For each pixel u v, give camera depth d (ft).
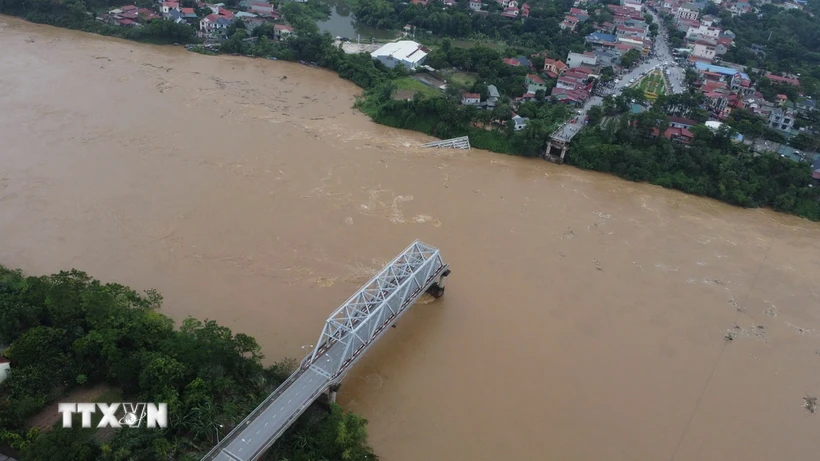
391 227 266.57
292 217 265.54
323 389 167.02
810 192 334.24
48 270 219.41
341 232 258.98
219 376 166.81
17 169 279.28
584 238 278.05
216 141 325.42
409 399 183.01
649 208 316.19
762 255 284.41
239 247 242.17
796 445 182.70
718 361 213.25
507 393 189.06
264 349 193.06
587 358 207.10
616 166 350.02
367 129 370.32
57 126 321.52
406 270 209.67
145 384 161.38
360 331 186.09
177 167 295.28
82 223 247.29
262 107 378.53
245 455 144.15
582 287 243.40
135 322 179.01
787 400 199.62
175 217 256.73
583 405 188.03
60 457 136.56
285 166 308.81
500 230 275.18
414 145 355.77
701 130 356.18
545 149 362.12
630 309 234.38
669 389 198.39
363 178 306.76
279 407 158.71
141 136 320.91
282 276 228.63
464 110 367.66
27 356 165.17
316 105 395.55
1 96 346.95
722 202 337.72
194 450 149.07
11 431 150.20
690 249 281.74
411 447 167.73
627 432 180.34
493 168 339.98
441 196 298.97
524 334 214.69
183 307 207.92
